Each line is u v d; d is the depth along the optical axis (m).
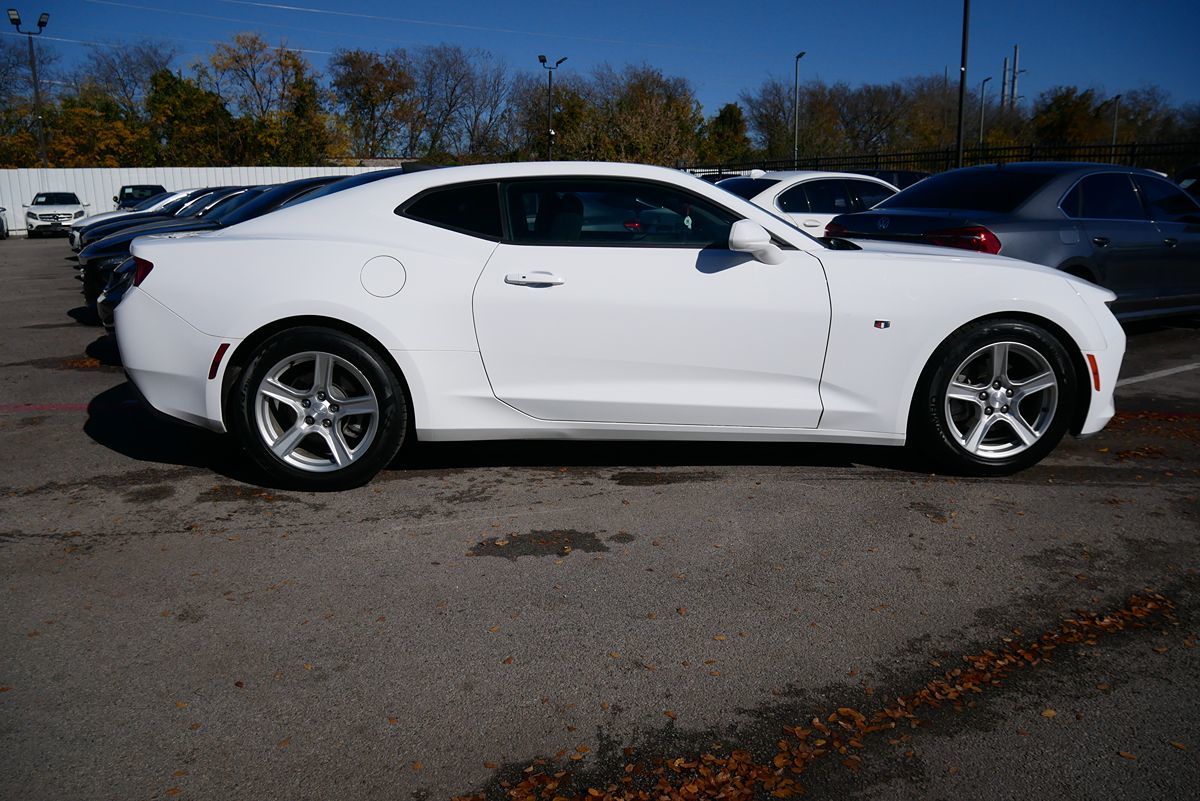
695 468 4.67
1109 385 4.55
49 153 46.94
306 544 3.68
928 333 4.32
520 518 3.97
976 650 2.93
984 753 2.41
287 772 2.31
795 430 4.38
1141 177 7.73
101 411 5.84
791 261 4.27
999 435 4.69
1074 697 2.67
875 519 4.00
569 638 2.97
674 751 2.41
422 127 55.91
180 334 4.10
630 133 34.81
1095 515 4.07
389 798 2.22
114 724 2.49
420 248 4.15
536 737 2.46
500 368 4.19
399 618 3.09
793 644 2.95
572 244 4.23
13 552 3.59
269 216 4.36
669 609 3.17
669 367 4.25
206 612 3.11
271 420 4.20
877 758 2.39
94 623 3.03
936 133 49.97
